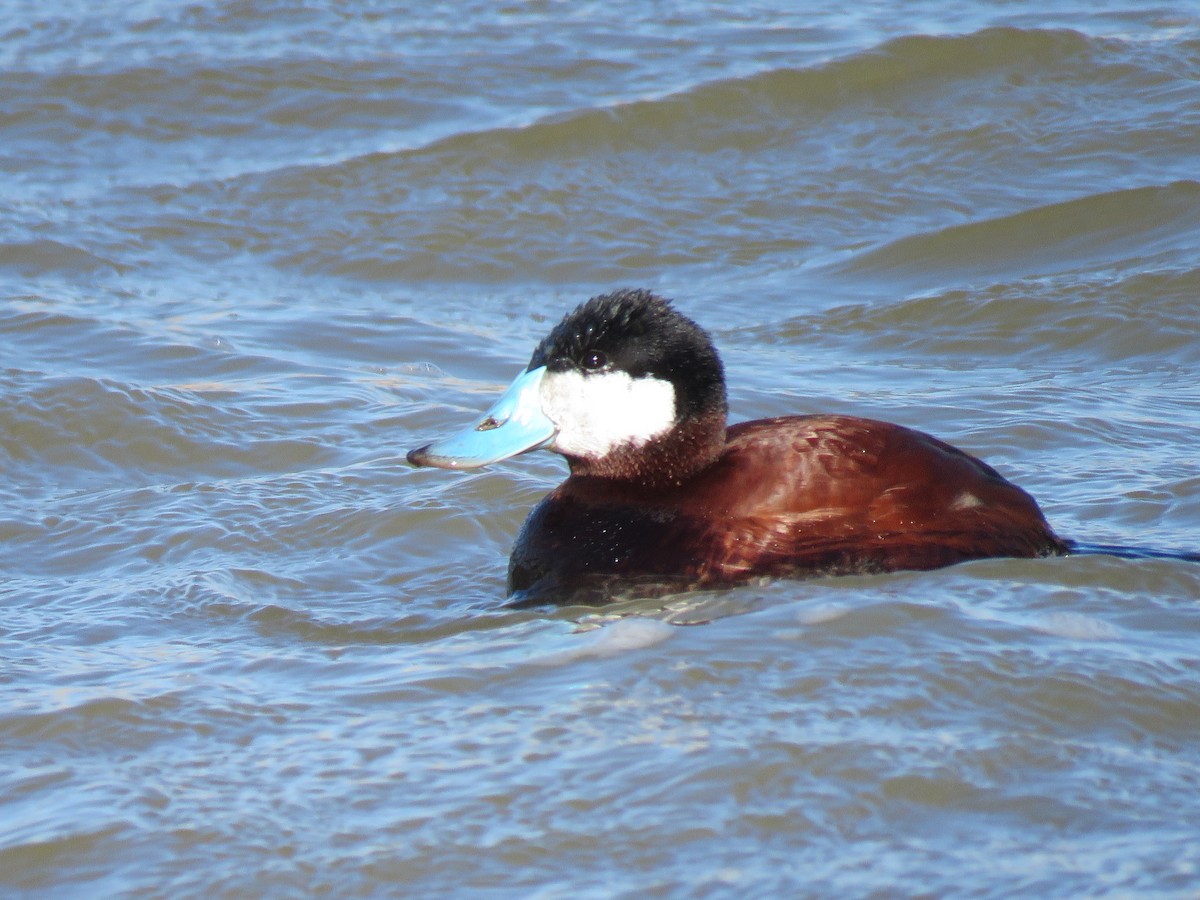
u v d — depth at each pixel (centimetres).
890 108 1611
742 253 1392
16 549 854
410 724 583
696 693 588
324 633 707
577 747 556
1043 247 1348
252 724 593
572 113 1594
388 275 1368
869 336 1215
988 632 625
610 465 729
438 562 816
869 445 703
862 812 513
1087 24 1784
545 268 1378
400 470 941
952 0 1891
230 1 1873
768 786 527
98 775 558
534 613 693
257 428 1025
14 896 491
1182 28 1764
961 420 1014
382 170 1519
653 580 695
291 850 508
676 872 487
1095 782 527
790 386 1099
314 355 1174
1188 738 557
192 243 1406
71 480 966
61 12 1845
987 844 494
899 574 677
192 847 511
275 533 856
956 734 556
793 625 634
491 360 1177
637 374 721
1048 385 1080
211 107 1639
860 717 567
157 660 672
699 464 722
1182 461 916
